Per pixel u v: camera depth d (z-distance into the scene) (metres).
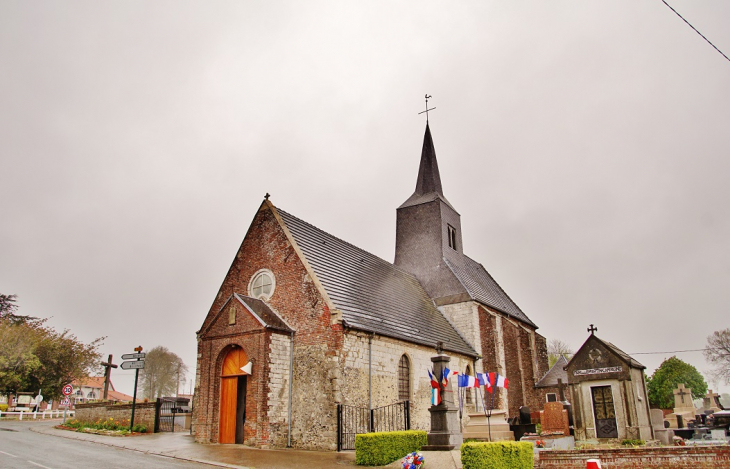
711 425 24.84
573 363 21.48
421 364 24.31
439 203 36.19
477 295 34.12
